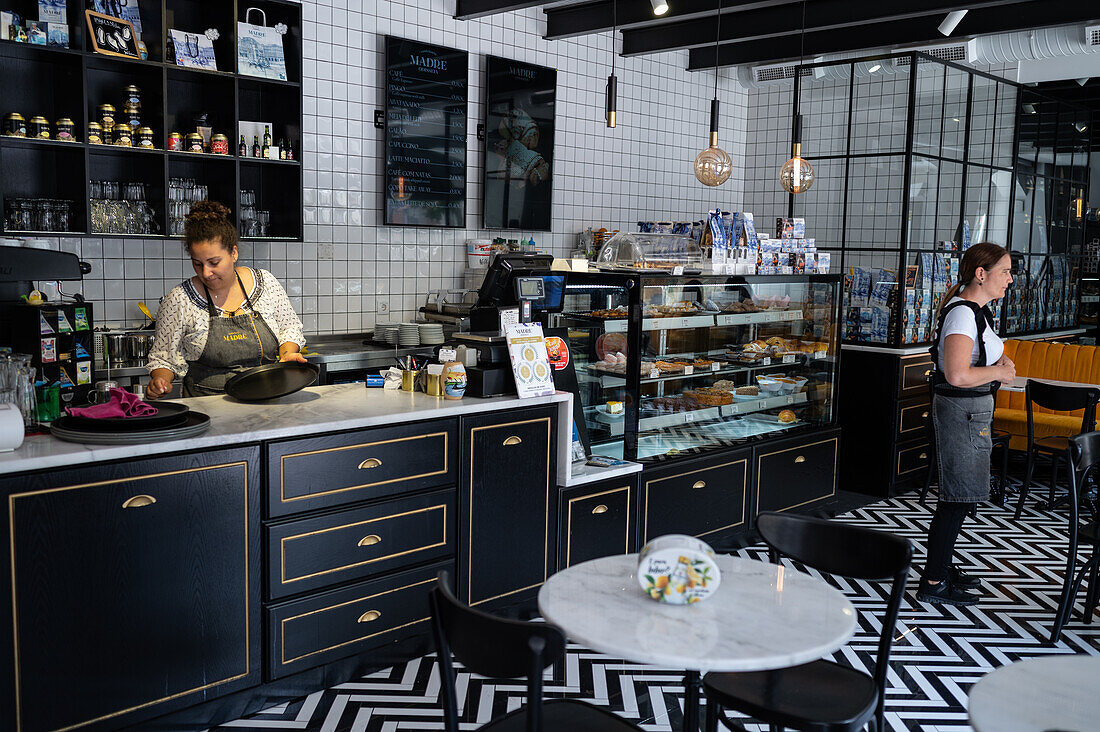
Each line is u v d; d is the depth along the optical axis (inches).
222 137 203.5
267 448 123.9
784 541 110.6
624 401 178.5
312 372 148.5
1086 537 164.6
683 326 185.8
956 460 171.5
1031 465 238.4
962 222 286.7
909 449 262.1
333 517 131.9
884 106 267.3
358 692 135.2
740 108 362.6
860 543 104.8
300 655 131.0
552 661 75.6
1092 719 67.3
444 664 86.7
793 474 220.5
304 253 234.2
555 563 164.4
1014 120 307.4
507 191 275.6
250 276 161.0
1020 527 231.8
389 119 244.4
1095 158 372.2
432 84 253.1
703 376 196.7
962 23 253.6
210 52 202.8
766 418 216.2
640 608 87.4
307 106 229.1
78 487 107.3
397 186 248.7
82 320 178.1
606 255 215.0
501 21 269.9
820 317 229.0
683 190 339.9
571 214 297.9
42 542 105.0
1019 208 320.5
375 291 251.3
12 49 176.6
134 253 206.7
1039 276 339.3
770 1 221.9
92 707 111.0
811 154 294.8
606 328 179.0
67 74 187.9
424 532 143.5
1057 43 265.0
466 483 148.3
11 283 172.6
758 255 215.2
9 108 183.3
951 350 166.6
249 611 125.3
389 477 138.0
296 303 234.4
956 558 206.7
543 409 159.2
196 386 158.4
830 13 243.8
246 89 218.7
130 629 113.5
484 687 138.1
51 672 107.1
